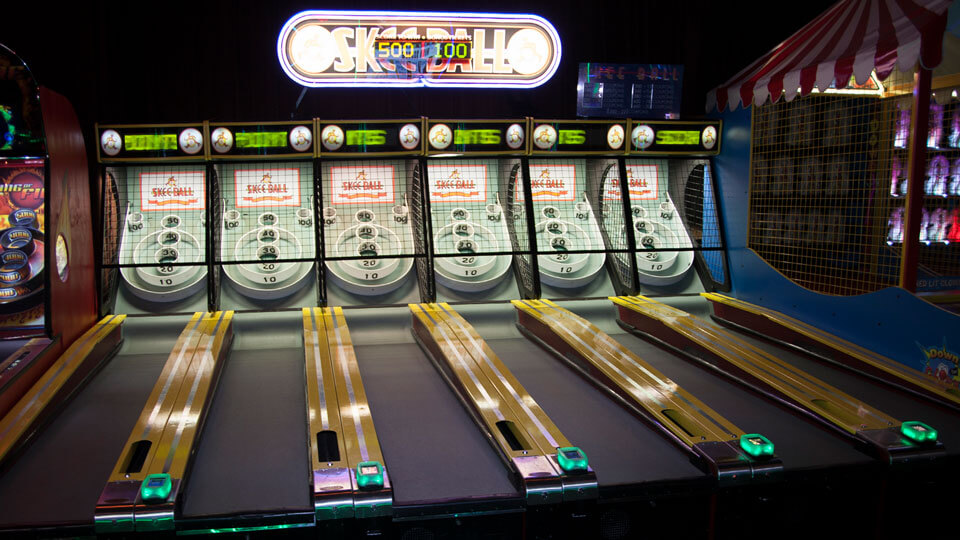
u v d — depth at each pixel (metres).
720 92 6.38
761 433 3.99
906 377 4.57
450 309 5.80
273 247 5.95
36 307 4.50
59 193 4.76
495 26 6.50
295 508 3.06
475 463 3.55
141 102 6.23
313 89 6.59
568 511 3.26
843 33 5.04
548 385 4.73
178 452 3.41
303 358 5.21
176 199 5.94
